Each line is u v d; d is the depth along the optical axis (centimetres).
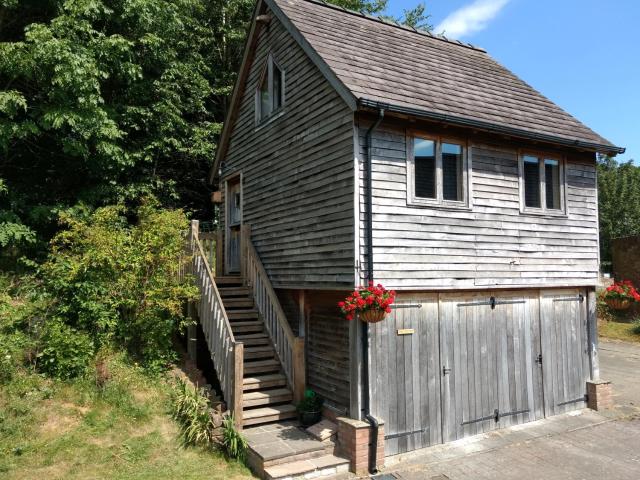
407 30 1157
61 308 882
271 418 795
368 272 740
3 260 1235
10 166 1391
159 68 1617
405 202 786
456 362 842
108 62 1396
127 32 1501
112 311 911
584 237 1020
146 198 1173
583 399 1015
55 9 1358
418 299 809
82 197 1389
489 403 877
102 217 986
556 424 920
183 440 730
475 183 869
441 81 946
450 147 859
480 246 860
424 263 792
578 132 1009
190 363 976
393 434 761
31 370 797
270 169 1027
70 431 702
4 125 1157
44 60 1150
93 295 898
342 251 765
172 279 993
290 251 926
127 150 1519
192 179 1864
